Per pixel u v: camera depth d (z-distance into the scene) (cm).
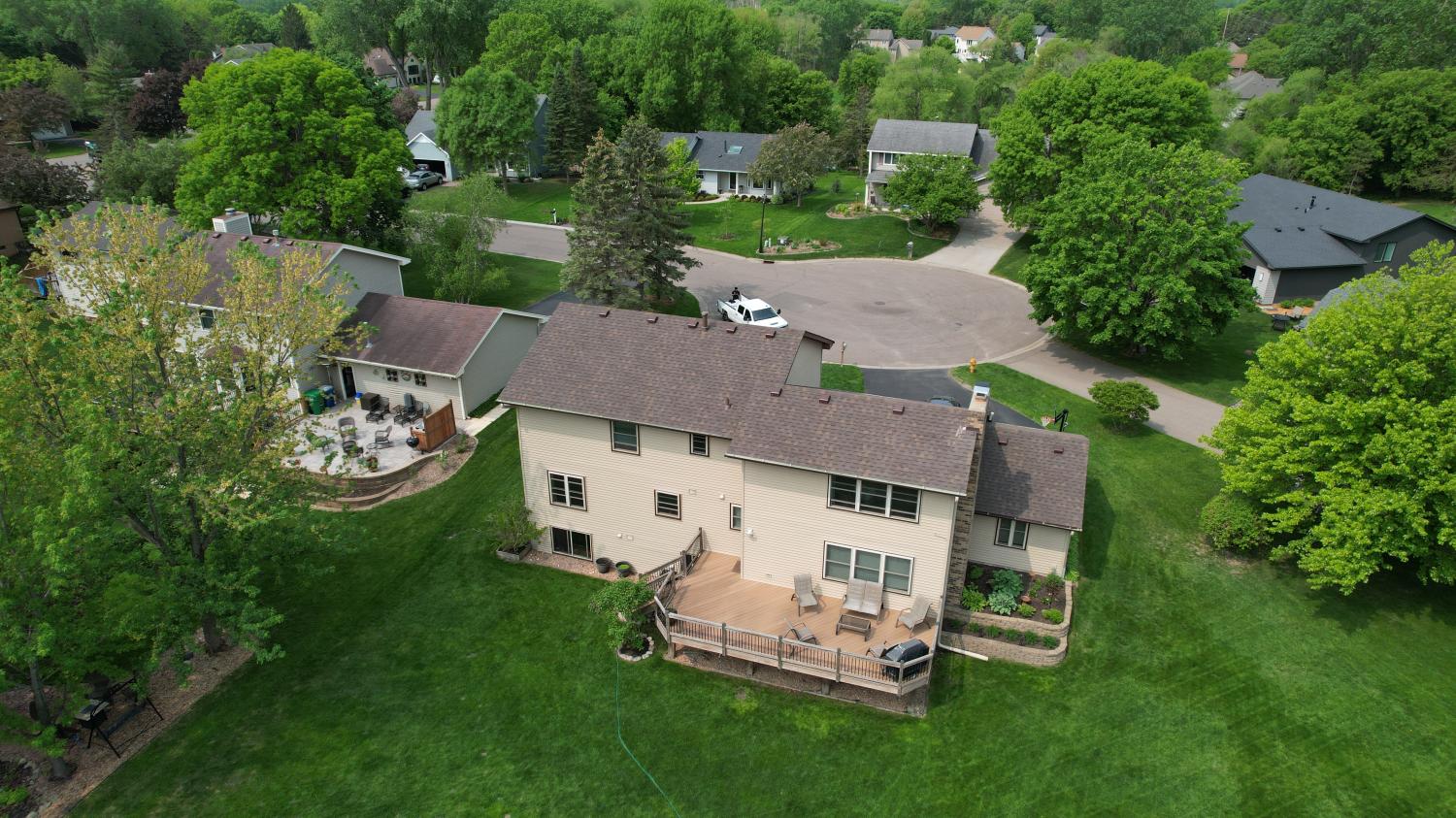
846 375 4059
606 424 2612
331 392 3747
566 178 8294
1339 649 2353
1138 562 2736
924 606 2275
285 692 2261
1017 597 2503
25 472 1864
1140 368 4172
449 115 7269
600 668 2356
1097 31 12888
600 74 9106
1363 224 4981
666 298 5175
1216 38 14275
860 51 14462
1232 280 3862
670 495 2634
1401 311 2370
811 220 6944
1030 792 1961
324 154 4847
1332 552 2281
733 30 8644
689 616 2316
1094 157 4312
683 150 7506
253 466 2203
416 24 9806
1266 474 2519
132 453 2067
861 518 2286
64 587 1898
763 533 2436
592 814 1917
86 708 2067
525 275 5691
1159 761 2033
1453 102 7019
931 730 2134
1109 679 2281
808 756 2064
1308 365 2503
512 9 10181
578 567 2817
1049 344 4500
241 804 1927
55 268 2306
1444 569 2255
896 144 7131
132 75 10469
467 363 3525
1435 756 2022
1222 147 7381
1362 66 9469
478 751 2081
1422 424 2245
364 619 2544
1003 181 5969
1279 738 2086
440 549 2866
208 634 2370
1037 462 2623
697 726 2156
